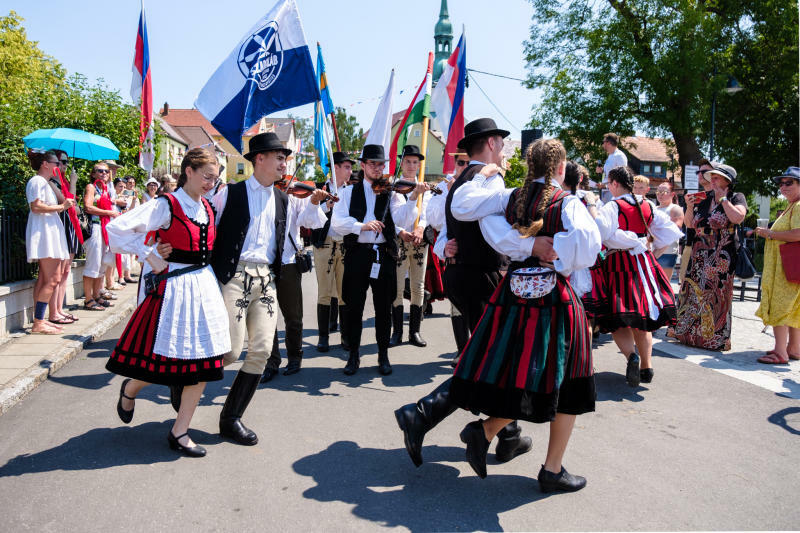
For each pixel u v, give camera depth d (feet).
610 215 14.34
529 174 9.20
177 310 10.34
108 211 23.68
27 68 95.09
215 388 14.93
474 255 12.55
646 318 14.61
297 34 15.35
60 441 11.39
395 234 16.46
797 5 60.70
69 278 25.14
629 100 61.72
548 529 8.51
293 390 14.96
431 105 21.20
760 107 67.72
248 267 11.73
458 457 10.96
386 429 12.32
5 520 8.44
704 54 56.08
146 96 24.13
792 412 13.55
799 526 8.69
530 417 8.71
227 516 8.70
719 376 16.38
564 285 9.02
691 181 30.78
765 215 110.83
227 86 15.08
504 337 8.95
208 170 10.47
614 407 13.80
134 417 12.75
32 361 16.11
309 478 9.99
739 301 31.40
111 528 8.30
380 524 8.57
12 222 20.53
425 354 18.97
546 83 65.87
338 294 19.20
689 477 10.24
